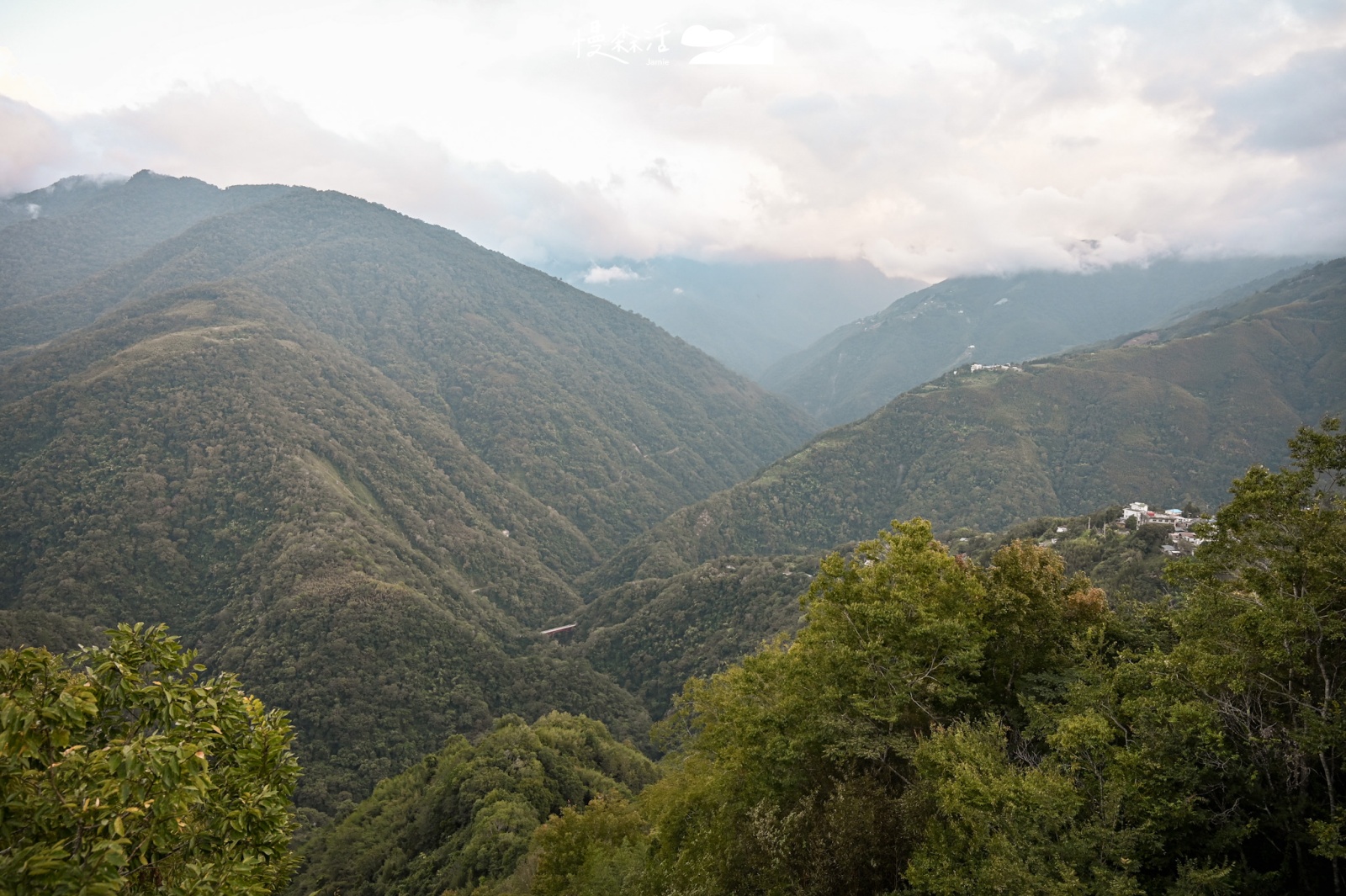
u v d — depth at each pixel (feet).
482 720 342.23
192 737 35.47
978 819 46.26
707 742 97.66
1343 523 46.80
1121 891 40.42
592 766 227.61
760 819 62.59
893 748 62.54
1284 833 46.96
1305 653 47.06
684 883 69.41
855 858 53.78
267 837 39.24
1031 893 40.14
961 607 69.36
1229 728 50.39
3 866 25.73
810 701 72.23
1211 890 42.83
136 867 30.68
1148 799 45.37
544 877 101.96
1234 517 51.11
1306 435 49.01
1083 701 58.08
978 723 60.49
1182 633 56.24
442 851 171.32
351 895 177.88
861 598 72.74
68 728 28.66
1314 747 43.70
